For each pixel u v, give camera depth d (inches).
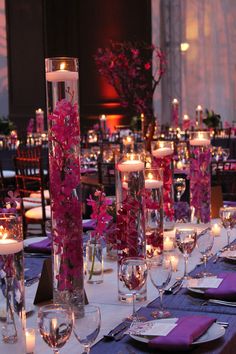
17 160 231.9
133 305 86.3
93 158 320.8
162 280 86.4
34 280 106.7
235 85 661.9
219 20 659.4
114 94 603.8
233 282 95.8
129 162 96.6
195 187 140.1
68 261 84.3
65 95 84.9
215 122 473.1
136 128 426.3
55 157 84.4
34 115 566.6
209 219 140.9
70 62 85.1
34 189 276.8
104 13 607.5
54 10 601.0
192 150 139.0
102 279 106.0
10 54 569.9
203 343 75.9
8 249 71.7
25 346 72.7
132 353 74.5
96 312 67.6
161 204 109.6
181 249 103.1
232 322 82.7
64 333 65.9
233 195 215.2
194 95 660.7
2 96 536.4
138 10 603.5
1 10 533.3
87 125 609.9
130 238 95.8
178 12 639.8
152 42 601.9
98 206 104.6
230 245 126.9
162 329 77.9
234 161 283.9
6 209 99.0
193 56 658.8
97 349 76.2
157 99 610.9
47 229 125.8
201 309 89.1
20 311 72.6
